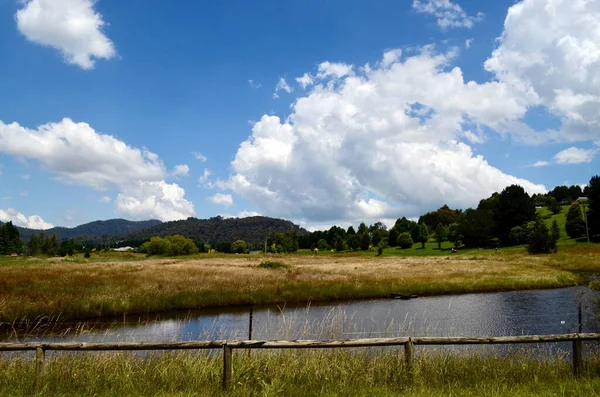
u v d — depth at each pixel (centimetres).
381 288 3616
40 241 13050
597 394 746
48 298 2502
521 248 9144
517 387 817
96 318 2464
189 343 836
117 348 835
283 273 4403
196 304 2925
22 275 3359
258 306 3023
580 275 4597
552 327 2159
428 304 3044
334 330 1609
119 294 2775
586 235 9550
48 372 899
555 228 9438
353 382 881
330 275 4250
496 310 2714
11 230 14912
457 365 988
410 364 873
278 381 843
